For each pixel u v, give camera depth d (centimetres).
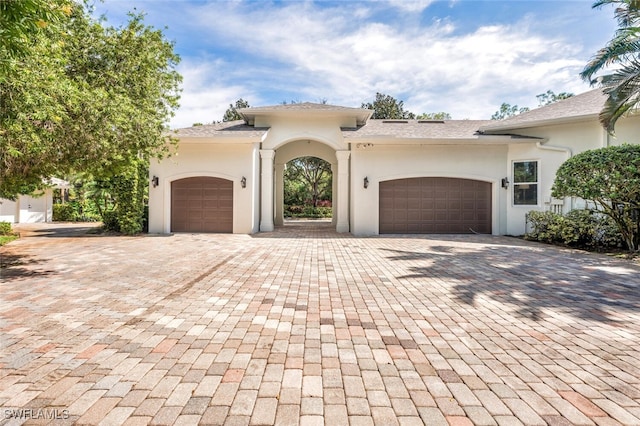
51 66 613
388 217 1616
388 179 1598
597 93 1603
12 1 304
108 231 1650
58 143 757
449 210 1617
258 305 544
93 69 980
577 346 395
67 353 369
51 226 2191
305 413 267
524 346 395
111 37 1018
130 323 461
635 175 994
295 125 1770
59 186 2689
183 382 311
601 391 301
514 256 991
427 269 816
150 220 1639
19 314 494
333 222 2145
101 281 696
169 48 1166
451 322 472
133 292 616
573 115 1396
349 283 687
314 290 635
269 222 1753
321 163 3409
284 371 334
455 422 258
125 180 1576
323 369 338
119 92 987
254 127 1769
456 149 1592
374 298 585
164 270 805
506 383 314
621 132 1353
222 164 1631
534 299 577
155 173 1641
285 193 3506
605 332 436
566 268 823
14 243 1276
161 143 1170
